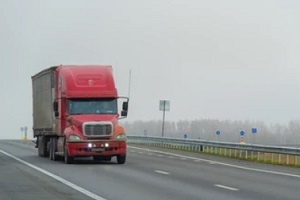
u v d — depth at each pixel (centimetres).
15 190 2039
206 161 3744
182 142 5284
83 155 3306
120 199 1800
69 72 3466
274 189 2128
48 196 1869
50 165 3281
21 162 3553
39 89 4156
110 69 3538
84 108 3397
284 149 3575
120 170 2942
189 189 2094
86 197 1845
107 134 3322
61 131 3453
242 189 2114
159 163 3497
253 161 3800
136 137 6600
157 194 1934
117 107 3434
